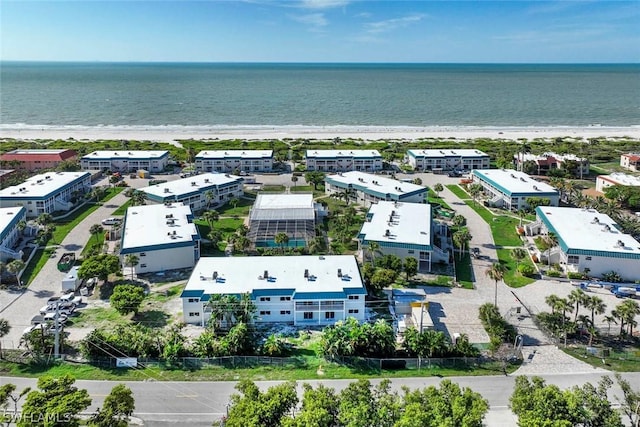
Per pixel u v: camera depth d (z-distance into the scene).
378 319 98.88
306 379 79.31
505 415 70.56
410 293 107.62
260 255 129.62
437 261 126.06
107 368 82.25
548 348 88.50
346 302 97.69
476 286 113.56
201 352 84.19
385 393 65.75
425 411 59.53
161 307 103.69
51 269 121.31
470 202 177.12
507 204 169.62
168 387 77.25
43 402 60.22
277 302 98.06
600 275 117.38
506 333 90.94
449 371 81.56
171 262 121.25
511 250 134.75
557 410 59.94
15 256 123.69
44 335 88.38
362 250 124.75
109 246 134.88
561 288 112.62
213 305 91.75
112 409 61.38
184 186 171.88
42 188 167.25
